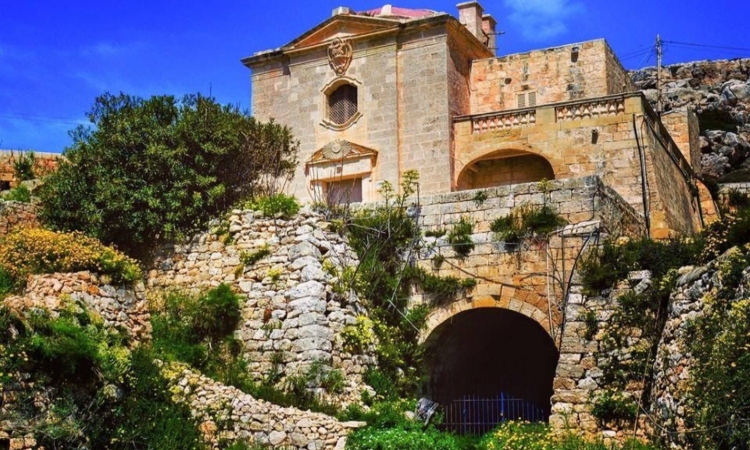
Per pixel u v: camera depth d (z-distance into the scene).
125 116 31.80
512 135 38.66
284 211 28.55
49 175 32.62
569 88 40.94
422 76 40.06
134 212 29.94
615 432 23.42
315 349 25.67
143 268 29.80
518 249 28.33
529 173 39.41
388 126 40.19
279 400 24.31
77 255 25.41
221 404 23.75
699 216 45.66
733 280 19.80
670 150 41.59
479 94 42.25
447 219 29.73
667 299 24.14
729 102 64.12
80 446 20.55
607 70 40.78
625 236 28.53
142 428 21.88
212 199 30.58
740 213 23.64
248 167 33.59
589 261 26.83
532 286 27.94
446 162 38.94
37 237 26.02
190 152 31.62
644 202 35.94
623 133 36.94
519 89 41.72
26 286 24.23
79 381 21.39
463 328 30.48
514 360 35.94
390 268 29.58
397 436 22.88
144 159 30.88
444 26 39.84
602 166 36.97
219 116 33.16
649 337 24.31
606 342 24.75
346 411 24.58
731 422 17.36
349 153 40.69
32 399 20.20
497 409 30.66
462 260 28.94
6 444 19.30
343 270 28.12
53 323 21.70
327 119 41.72
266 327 26.67
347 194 35.94
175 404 23.27
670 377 21.72
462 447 23.28
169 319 27.17
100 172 30.69
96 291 24.52
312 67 42.38
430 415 25.28
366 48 41.19
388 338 28.11
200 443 22.81
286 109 42.66
